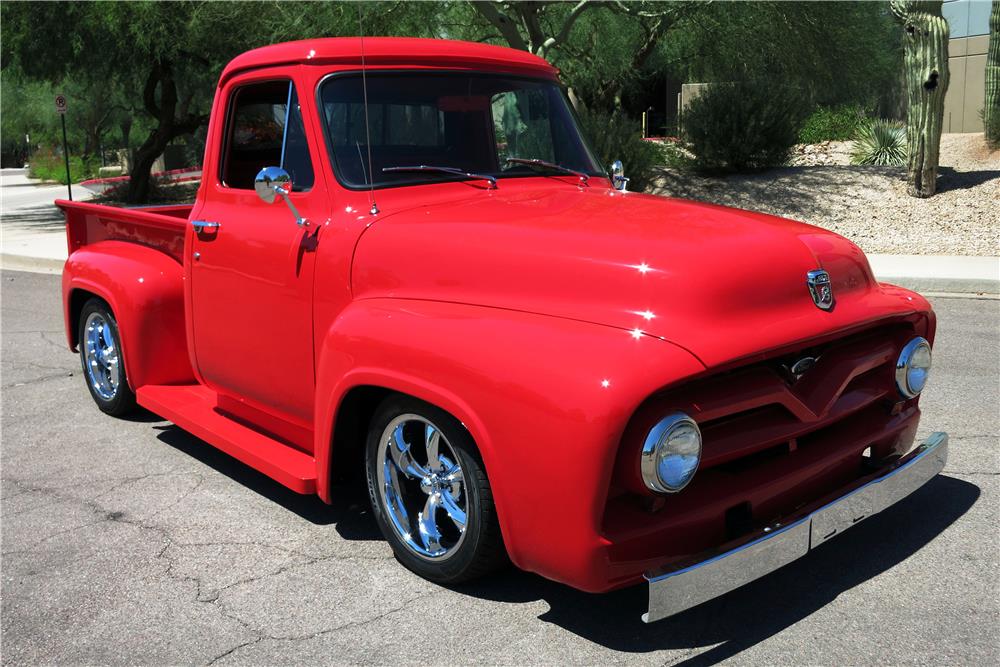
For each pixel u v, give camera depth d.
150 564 3.67
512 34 15.98
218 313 4.27
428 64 3.91
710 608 3.16
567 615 3.16
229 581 3.50
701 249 2.90
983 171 13.73
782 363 2.98
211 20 17.06
